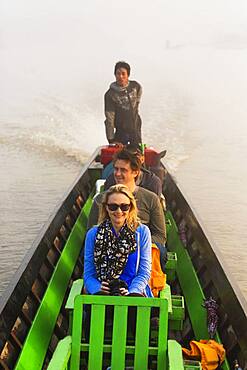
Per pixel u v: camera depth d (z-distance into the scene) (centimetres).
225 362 349
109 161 707
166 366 336
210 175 1181
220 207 974
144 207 443
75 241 534
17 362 337
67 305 360
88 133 1502
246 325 335
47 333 385
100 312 337
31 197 995
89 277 367
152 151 667
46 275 454
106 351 343
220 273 411
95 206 448
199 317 409
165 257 442
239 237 834
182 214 577
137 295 354
